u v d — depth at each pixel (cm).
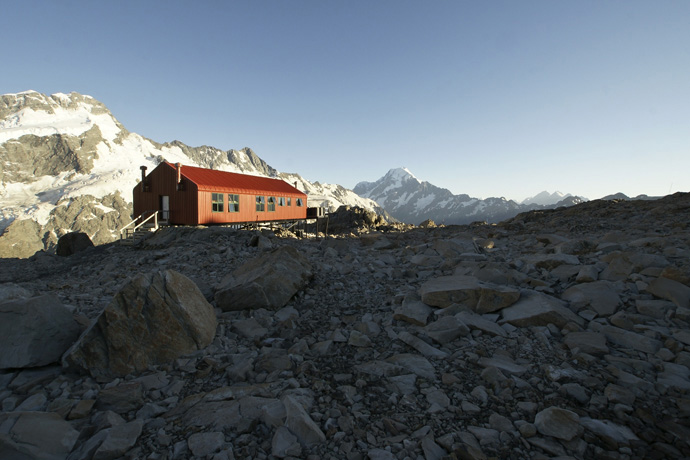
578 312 654
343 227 4569
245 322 690
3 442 338
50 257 2067
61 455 352
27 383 470
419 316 669
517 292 687
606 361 495
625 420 377
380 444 359
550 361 506
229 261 1311
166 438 373
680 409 387
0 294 615
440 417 399
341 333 641
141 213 3088
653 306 609
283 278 819
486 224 2464
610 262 802
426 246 1360
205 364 542
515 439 360
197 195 2830
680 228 1224
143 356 530
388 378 485
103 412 422
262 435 378
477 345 565
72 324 585
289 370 523
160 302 569
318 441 361
